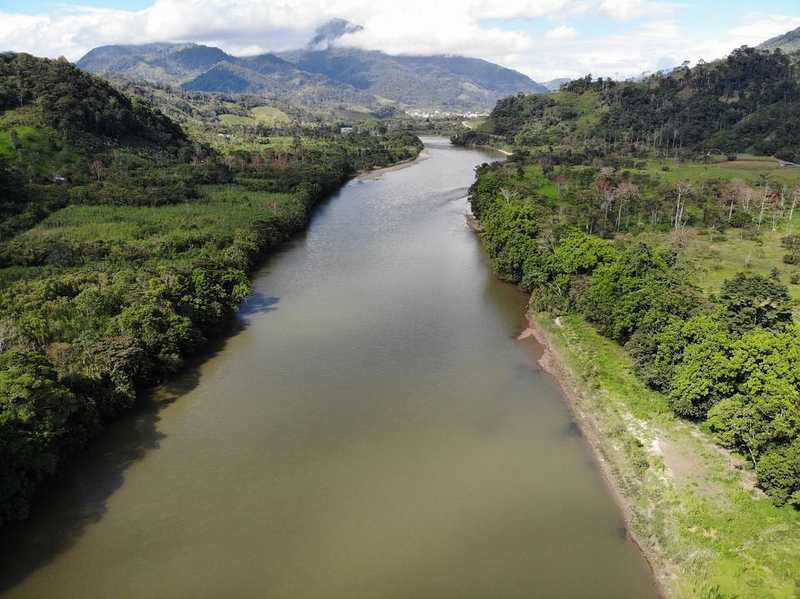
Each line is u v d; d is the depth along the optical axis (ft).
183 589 160.76
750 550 159.74
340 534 178.60
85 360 237.45
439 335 314.14
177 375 269.85
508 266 389.19
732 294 267.59
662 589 158.81
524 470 207.41
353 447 219.00
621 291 284.82
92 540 176.55
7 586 161.27
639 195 532.32
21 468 180.55
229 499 192.75
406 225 556.92
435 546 174.40
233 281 341.41
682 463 198.18
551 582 162.09
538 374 275.18
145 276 318.24
